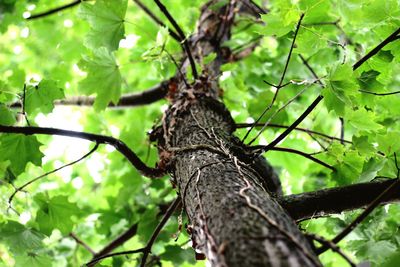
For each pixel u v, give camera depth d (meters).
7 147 1.77
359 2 1.57
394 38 1.40
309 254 0.85
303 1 1.51
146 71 3.46
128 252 1.71
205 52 2.29
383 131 1.77
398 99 2.13
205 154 1.37
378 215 1.81
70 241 2.79
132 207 2.65
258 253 0.83
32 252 2.11
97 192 3.43
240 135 2.19
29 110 1.84
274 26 1.52
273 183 1.91
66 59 2.90
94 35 1.74
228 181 1.15
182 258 2.24
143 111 3.44
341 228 1.88
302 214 1.33
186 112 1.74
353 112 1.59
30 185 2.64
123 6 1.70
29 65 3.59
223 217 0.98
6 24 2.44
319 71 2.72
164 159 1.58
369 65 1.63
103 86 1.87
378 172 1.63
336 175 1.74
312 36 1.60
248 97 2.77
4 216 2.13
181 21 2.70
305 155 1.71
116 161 2.80
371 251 1.83
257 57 2.73
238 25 2.62
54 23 3.34
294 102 2.58
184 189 1.27
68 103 2.71
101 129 3.18
